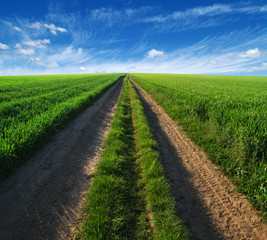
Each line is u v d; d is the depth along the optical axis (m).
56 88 18.02
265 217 2.27
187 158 3.95
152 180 2.78
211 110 6.58
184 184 2.96
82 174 3.11
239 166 3.22
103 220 1.98
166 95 11.75
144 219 2.17
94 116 7.57
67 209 2.26
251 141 3.54
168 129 6.08
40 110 6.70
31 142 3.78
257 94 13.60
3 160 2.93
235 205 2.50
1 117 5.45
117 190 2.56
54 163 3.45
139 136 5.03
